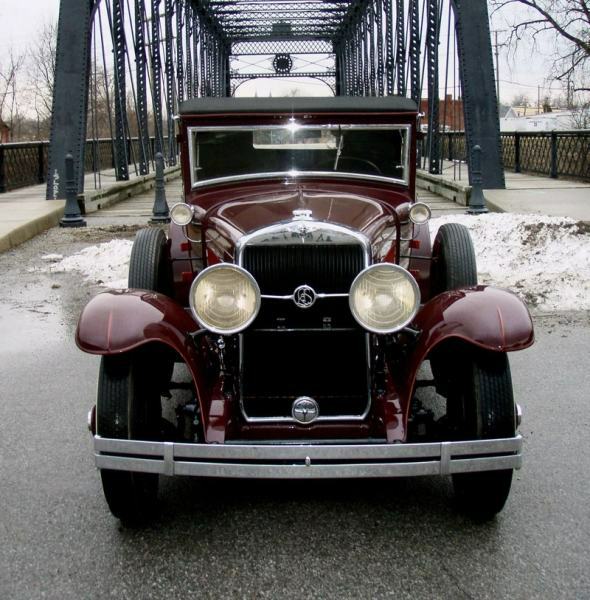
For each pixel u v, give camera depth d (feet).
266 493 11.94
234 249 11.48
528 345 10.27
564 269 25.48
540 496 11.59
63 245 34.65
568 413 14.93
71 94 45.68
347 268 11.08
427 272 16.61
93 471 12.67
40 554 10.15
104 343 10.23
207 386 11.34
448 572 9.61
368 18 87.20
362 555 10.05
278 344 11.16
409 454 9.83
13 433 14.33
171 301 11.55
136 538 10.57
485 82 46.42
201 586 9.41
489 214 34.30
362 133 15.39
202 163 15.49
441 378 12.30
